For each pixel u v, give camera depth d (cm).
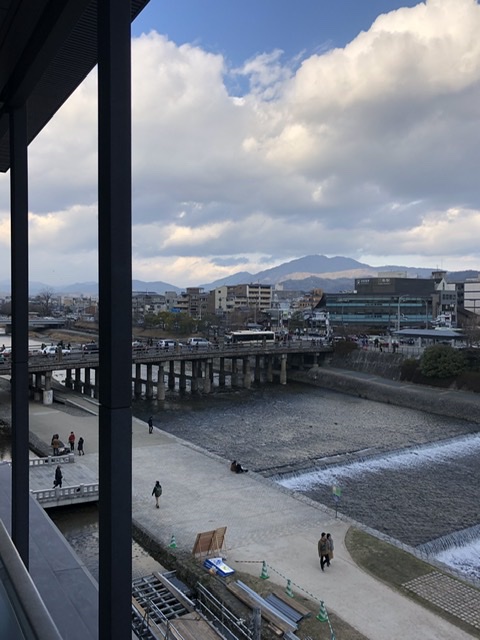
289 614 1259
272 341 6688
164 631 1180
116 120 505
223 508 1961
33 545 1167
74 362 4391
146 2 737
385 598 1352
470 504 2405
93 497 2041
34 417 3600
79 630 847
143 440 2956
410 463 3041
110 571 531
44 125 1283
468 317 9888
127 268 518
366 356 6031
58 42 718
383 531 2088
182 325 10900
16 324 1028
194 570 1473
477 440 3631
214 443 3397
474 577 1736
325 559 1507
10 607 275
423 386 5119
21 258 1030
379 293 11200
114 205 507
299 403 4850
